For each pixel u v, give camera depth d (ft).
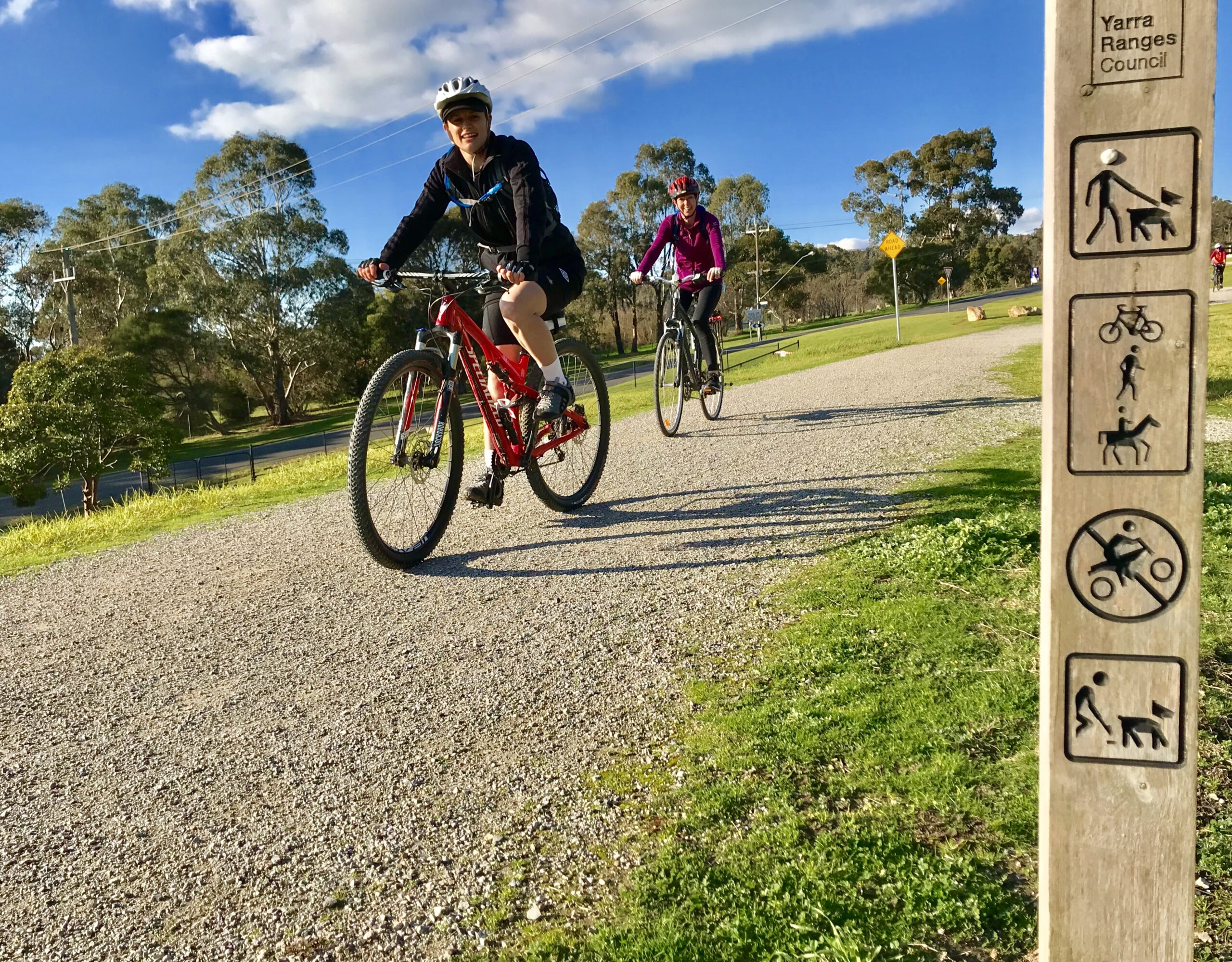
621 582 10.86
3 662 9.70
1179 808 3.33
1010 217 262.06
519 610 10.18
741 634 8.90
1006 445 17.30
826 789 6.00
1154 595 3.25
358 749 7.22
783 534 12.28
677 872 5.29
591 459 15.34
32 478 91.66
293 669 8.95
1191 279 3.08
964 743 6.37
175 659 9.45
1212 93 2.98
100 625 10.80
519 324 11.75
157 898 5.49
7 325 171.32
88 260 169.89
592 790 6.32
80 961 5.00
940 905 4.76
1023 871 5.02
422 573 11.89
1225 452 15.57
